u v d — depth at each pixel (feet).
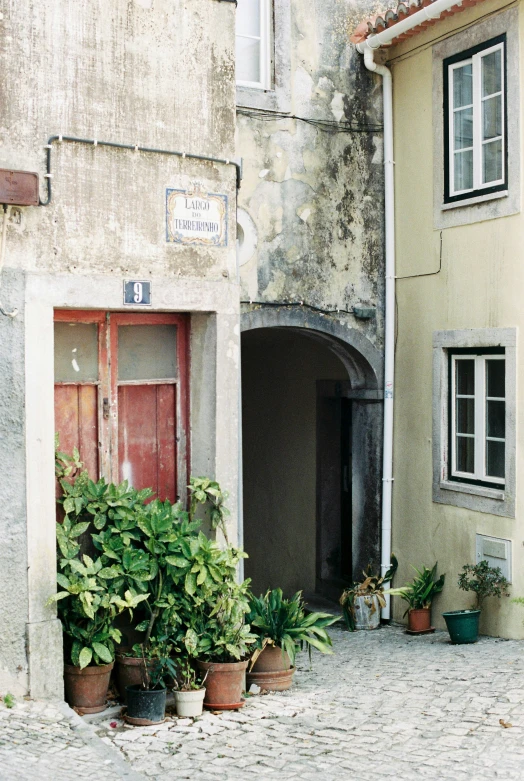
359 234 34.40
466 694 22.95
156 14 21.86
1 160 19.80
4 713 19.17
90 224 20.92
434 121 32.99
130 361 22.84
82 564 20.77
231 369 23.20
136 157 21.57
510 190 29.76
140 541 21.97
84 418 22.08
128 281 21.39
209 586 21.45
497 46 30.09
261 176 32.01
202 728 20.38
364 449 36.06
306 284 33.17
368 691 23.80
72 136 20.62
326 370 39.24
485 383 31.53
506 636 30.09
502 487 30.60
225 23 22.98
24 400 19.94
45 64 20.31
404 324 34.73
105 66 21.11
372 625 34.24
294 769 17.81
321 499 40.06
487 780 17.04
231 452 23.27
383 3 34.78
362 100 34.30
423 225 33.68
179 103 22.24
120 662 21.47
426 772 17.52
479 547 31.24
